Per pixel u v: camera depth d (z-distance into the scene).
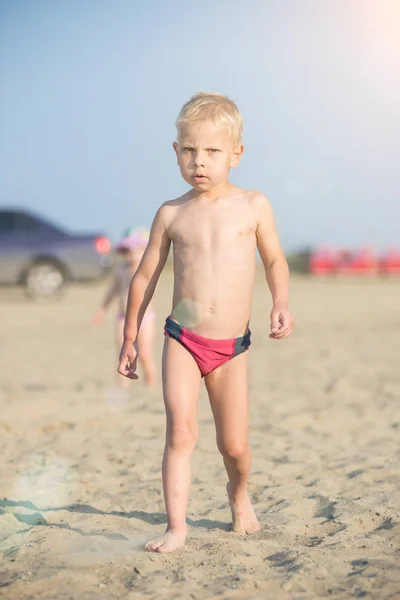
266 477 5.49
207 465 5.80
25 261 22.95
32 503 4.94
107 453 6.24
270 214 4.05
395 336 14.69
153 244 4.09
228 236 3.95
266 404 8.23
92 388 9.37
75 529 4.39
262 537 4.24
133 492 5.15
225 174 3.99
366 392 8.84
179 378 3.96
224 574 3.63
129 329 4.12
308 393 8.88
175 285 4.03
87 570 3.70
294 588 3.44
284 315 3.93
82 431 7.01
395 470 5.58
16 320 18.97
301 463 5.83
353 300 24.02
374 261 37.03
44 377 10.45
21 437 6.82
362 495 4.98
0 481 5.45
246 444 4.11
